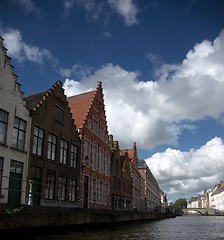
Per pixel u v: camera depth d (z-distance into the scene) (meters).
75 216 22.02
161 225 41.06
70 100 37.72
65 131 28.61
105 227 28.83
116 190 44.91
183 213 152.50
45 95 25.75
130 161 57.47
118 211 33.00
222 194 140.38
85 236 19.59
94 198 34.88
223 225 43.50
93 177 34.72
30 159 23.09
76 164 30.58
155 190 109.44
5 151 20.69
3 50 21.27
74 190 29.78
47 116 25.80
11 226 15.53
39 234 17.77
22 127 22.77
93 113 36.28
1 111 20.86
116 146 46.97
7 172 20.69
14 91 22.09
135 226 34.91
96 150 36.53
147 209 73.69
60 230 20.11
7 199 20.47
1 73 21.00
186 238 21.92
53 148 26.59
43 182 24.42
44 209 18.14
